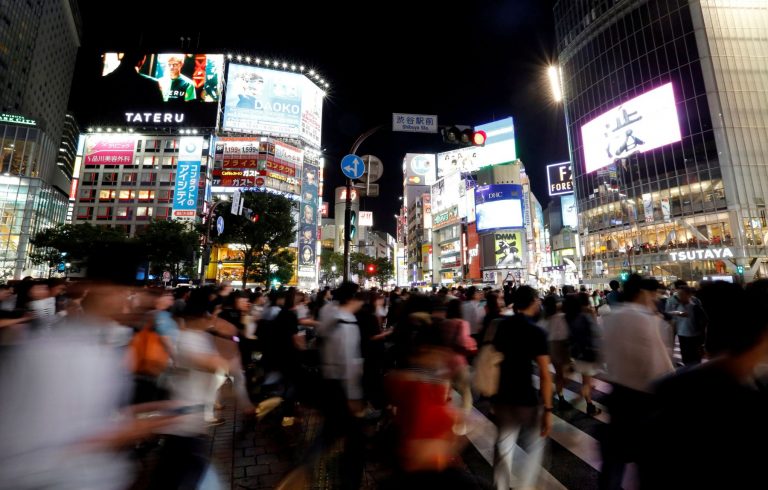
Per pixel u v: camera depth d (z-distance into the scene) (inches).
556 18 2253.9
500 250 2272.4
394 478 90.1
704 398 60.5
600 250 1888.5
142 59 2728.8
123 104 2667.3
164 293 216.2
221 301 323.6
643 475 64.5
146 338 136.9
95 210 2596.0
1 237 2127.2
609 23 1892.2
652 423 65.0
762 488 56.1
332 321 172.9
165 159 2647.6
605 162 1877.5
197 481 102.7
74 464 62.9
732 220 1417.3
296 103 2874.0
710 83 1529.3
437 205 3169.3
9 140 2236.7
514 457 193.6
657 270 1606.8
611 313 149.0
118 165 2642.7
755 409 60.0
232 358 167.8
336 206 3607.3
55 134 3816.4
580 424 239.3
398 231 4926.2
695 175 1533.0
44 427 59.9
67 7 3774.6
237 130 2699.3
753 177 1440.7
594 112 1953.7
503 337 140.6
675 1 1656.0
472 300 389.7
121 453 73.9
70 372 63.8
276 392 242.4
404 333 197.3
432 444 88.0
